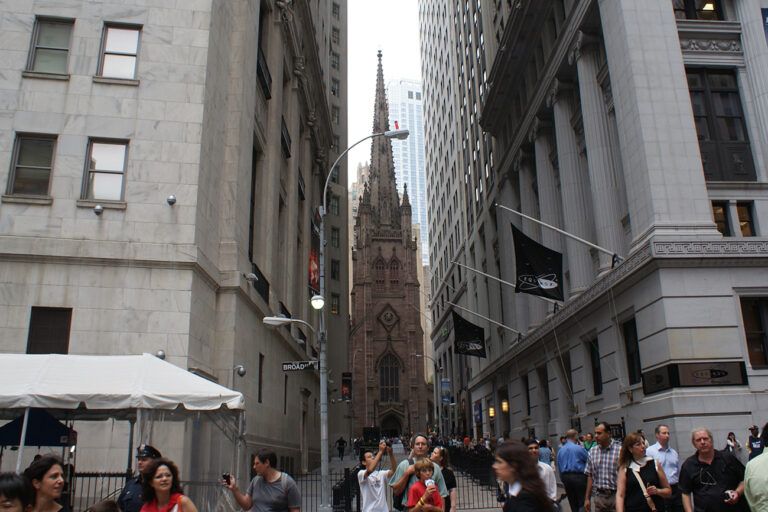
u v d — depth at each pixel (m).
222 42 20.81
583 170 27.91
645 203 19.36
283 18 30.19
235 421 12.74
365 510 9.40
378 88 119.19
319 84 43.28
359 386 97.75
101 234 16.94
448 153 71.81
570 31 26.55
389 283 106.31
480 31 52.31
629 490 7.75
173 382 11.02
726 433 16.78
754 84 20.92
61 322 16.19
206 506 12.94
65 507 7.70
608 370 22.44
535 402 33.34
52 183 17.06
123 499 7.59
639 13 20.80
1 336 15.71
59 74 17.84
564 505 18.00
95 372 10.72
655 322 18.47
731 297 18.11
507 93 39.06
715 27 21.44
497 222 44.84
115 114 17.91
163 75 18.45
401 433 98.19
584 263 26.64
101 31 18.50
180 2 19.16
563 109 28.94
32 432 12.66
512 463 4.44
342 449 47.81
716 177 20.22
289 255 31.77
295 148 34.00
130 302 16.52
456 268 66.38
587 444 16.81
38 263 16.34
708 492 7.12
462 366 64.69
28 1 18.30
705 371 17.38
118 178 17.58
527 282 23.22
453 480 8.98
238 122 21.27
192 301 16.92
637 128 19.86
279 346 26.98
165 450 15.78
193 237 17.33
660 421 17.86
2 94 17.45
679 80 20.14
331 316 57.75
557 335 28.55
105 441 15.37
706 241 18.33
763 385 17.39
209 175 19.02
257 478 7.48
